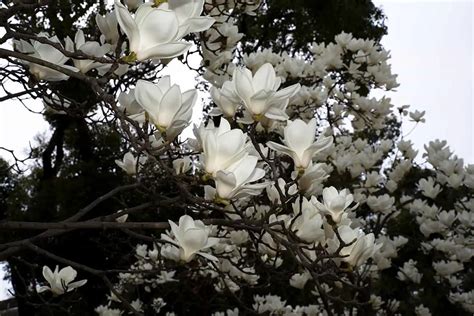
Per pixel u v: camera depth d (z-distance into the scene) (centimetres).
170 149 197
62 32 399
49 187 1140
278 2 1391
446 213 624
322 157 609
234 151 159
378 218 631
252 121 188
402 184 674
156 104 158
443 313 788
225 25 320
